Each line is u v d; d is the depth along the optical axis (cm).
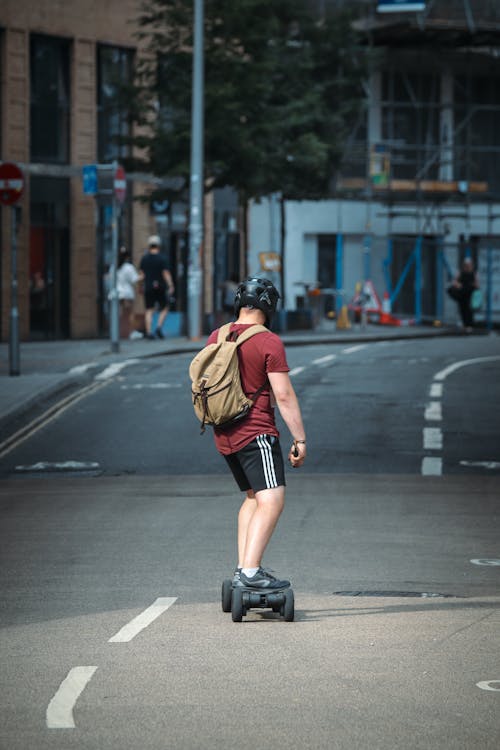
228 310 9662
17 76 8600
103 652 1788
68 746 1384
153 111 8819
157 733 1424
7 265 8594
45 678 1656
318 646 1814
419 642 1838
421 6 11819
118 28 9219
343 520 3042
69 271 8925
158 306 8550
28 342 8650
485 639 1856
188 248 9062
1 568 2497
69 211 8931
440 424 4734
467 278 11244
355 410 5047
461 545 2731
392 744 1384
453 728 1438
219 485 3647
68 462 4094
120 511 3212
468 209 12850
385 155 12550
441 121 12912
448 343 8400
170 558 2575
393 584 2312
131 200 9344
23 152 8638
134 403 5291
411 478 3738
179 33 8762
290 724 1452
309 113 9775
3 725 1461
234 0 8588
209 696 1563
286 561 2538
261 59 8969
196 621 1994
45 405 5247
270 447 2011
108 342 8388
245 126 8944
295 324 10262
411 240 12300
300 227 12444
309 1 11944
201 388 1997
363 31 10844
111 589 2269
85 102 9000
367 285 11888
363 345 8225
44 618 2036
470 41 12475
